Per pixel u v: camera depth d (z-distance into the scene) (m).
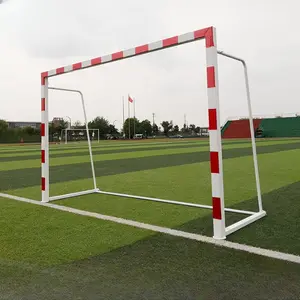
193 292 2.03
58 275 2.29
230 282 2.15
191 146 21.61
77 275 2.29
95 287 2.11
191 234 3.16
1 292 2.06
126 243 2.92
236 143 24.11
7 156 14.95
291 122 47.84
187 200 4.85
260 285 2.11
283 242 2.90
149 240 3.00
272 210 4.09
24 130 45.66
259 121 50.06
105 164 10.41
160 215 3.91
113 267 2.41
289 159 10.82
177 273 2.30
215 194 3.05
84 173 8.28
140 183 6.50
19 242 2.98
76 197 5.10
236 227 3.26
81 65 4.38
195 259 2.54
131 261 2.52
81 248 2.81
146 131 63.06
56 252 2.72
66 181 7.00
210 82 3.07
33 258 2.60
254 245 2.84
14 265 2.46
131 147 21.69
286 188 5.56
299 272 2.29
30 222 3.66
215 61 3.05
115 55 3.98
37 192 5.68
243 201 4.67
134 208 4.30
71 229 3.37
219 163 3.04
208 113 3.10
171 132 69.06
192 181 6.67
